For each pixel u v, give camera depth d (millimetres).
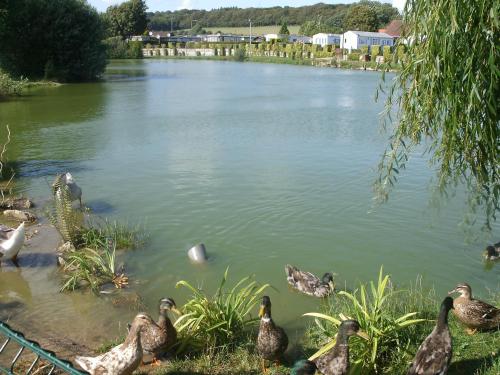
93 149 21859
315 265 10602
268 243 11711
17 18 48312
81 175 17672
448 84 5844
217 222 12977
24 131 26141
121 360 6301
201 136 24328
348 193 15102
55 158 20312
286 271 9992
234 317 7762
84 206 14375
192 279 10070
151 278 10117
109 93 43156
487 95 5902
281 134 24500
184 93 43031
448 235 11969
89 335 8133
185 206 14227
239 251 11312
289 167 18219
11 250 10719
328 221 12938
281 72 68312
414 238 11844
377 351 6926
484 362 6773
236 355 7352
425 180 16047
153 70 72438
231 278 10117
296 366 5762
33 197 15289
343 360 6336
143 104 36156
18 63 51750
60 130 26375
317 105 34625
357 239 11844
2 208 14047
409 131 6793
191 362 7188
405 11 6359
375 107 33312
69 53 52625
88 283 9930
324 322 8320
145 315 6359
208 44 131250
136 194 15406
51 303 9203
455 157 6684
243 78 58438
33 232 12547
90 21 53969
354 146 21562
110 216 13539
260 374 6957
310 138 23438
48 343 7844
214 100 38125
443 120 6547
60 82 51562
